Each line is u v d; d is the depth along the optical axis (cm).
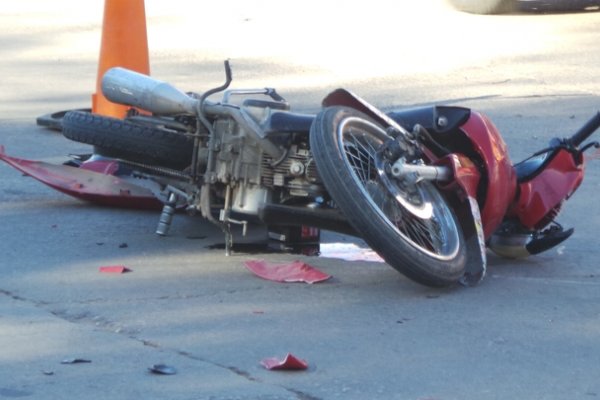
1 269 1554
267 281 1517
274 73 3425
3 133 2558
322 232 1820
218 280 1517
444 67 3497
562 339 1318
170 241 1716
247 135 1541
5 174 2153
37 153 2342
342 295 1458
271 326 1336
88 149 2389
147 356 1231
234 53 3819
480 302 1444
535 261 1662
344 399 1129
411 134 1518
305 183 1523
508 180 1556
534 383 1183
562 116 2800
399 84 3225
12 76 3444
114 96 1708
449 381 1182
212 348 1260
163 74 3425
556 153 1631
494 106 2919
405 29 4278
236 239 1733
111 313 1373
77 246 1678
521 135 2589
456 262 1454
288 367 1198
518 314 1402
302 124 1491
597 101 2986
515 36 4081
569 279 1569
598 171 2255
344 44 3959
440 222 1488
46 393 1118
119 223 1814
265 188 1548
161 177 1717
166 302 1420
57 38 4288
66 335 1293
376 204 1427
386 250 1384
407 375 1195
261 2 5150
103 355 1230
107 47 2439
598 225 1884
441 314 1391
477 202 1540
